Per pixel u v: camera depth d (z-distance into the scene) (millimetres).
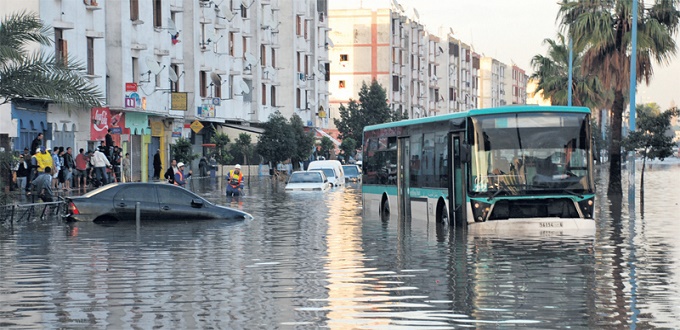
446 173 31344
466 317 14266
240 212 35344
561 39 87062
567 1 56312
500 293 16578
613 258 21859
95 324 13773
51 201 37906
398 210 37031
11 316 14469
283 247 24875
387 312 14719
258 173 96625
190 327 13516
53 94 33531
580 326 13523
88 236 28250
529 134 29141
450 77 194625
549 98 87125
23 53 34406
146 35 70188
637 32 52969
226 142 82500
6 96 33781
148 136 73250
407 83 163750
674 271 19500
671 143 45781
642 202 43500
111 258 22328
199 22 82438
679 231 29297
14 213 34844
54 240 26969
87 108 34562
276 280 18375
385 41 153250
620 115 53938
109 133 63219
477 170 29000
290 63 110000
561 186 29047
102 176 52625
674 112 46469
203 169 84250
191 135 84938
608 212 38719
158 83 73125
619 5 52750
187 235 28578
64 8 56312
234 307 15211
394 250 23938
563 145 29188
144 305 15406
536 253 22922
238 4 92375
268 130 91875
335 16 154125
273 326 13594
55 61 34656
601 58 53969
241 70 93938
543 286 17391
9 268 20422
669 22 53812
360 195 56750
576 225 29156
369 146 41406
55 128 56906
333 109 153625
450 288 17203
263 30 101125
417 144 34656
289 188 62875
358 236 28172
